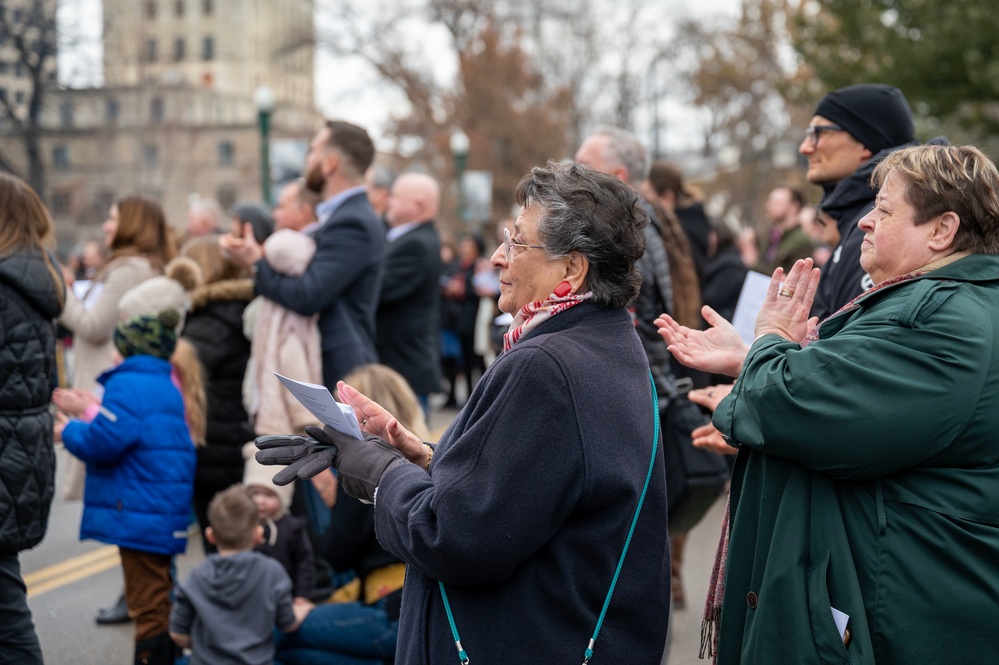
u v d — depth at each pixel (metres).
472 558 1.89
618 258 2.10
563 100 35.59
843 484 2.10
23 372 3.14
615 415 1.99
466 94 34.06
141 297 3.97
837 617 2.03
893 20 17.73
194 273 4.74
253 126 52.06
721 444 2.87
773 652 2.08
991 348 2.00
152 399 3.92
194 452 4.07
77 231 30.92
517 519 1.89
